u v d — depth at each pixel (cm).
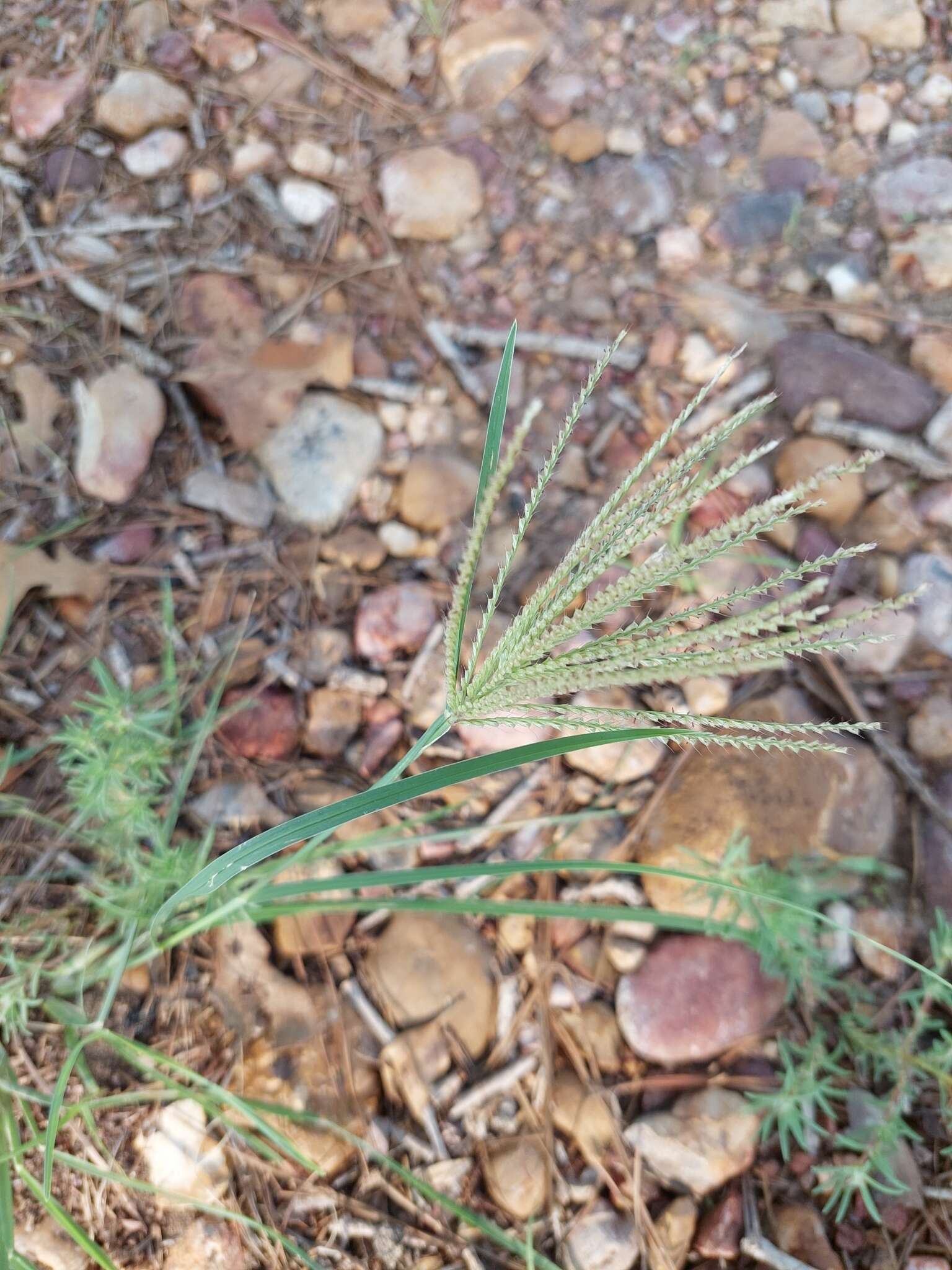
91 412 22
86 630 22
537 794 21
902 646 22
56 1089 15
